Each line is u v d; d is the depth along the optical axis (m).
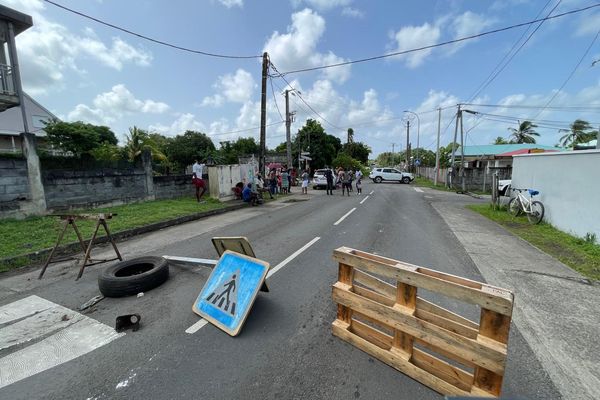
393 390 2.35
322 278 4.60
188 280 4.61
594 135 34.00
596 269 4.96
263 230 8.12
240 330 3.13
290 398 2.27
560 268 5.03
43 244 6.18
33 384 2.46
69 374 2.57
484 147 33.59
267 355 2.77
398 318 2.57
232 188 14.30
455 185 24.23
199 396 2.29
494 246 6.41
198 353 2.81
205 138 43.12
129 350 2.88
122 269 4.56
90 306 3.79
